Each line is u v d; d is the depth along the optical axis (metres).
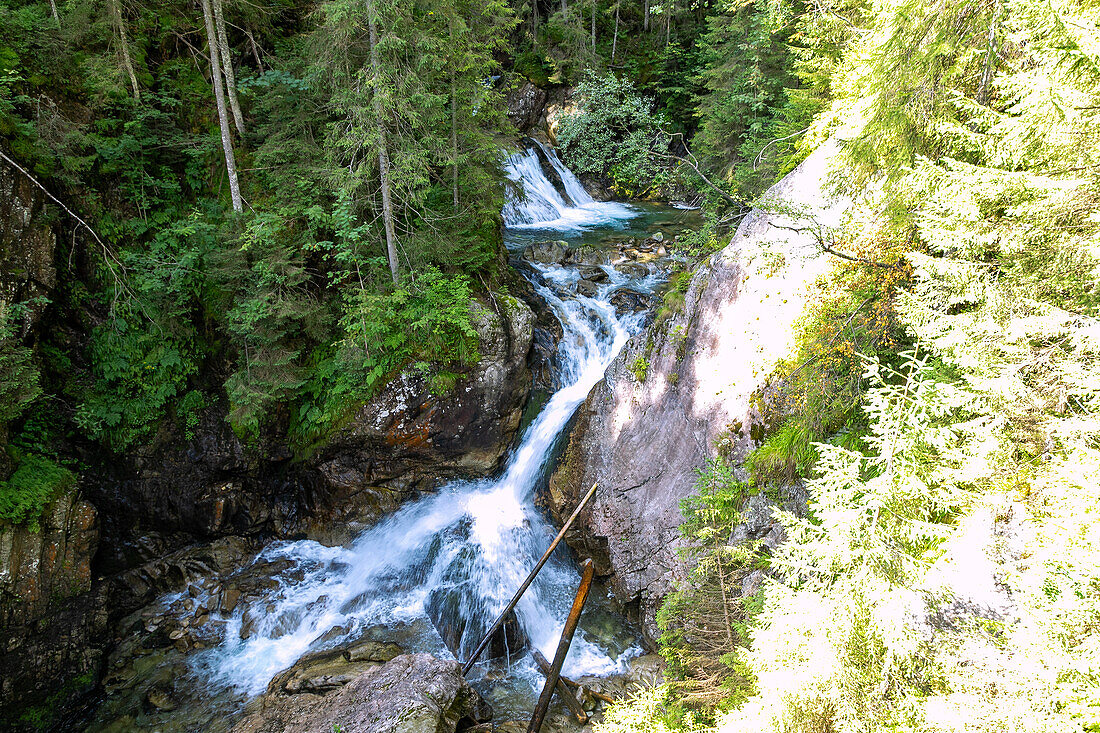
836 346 7.06
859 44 8.93
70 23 12.66
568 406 13.39
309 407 13.34
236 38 15.52
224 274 12.41
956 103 4.80
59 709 10.03
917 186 4.85
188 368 13.41
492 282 14.82
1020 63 5.00
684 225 21.78
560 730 8.70
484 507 13.08
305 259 13.34
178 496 13.03
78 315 12.41
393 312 12.69
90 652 10.66
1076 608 3.34
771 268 8.71
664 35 29.12
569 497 11.93
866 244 6.70
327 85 12.60
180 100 14.38
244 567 12.91
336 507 13.39
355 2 10.68
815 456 7.28
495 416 13.36
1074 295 4.15
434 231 13.69
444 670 8.67
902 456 4.18
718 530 7.72
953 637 3.88
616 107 21.77
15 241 11.25
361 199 12.88
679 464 10.16
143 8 14.16
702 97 20.64
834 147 7.75
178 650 10.94
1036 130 4.18
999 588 3.99
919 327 4.59
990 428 4.08
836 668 3.77
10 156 11.38
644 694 5.91
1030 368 4.30
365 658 10.15
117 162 13.09
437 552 12.35
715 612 7.09
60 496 11.12
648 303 15.39
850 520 3.92
